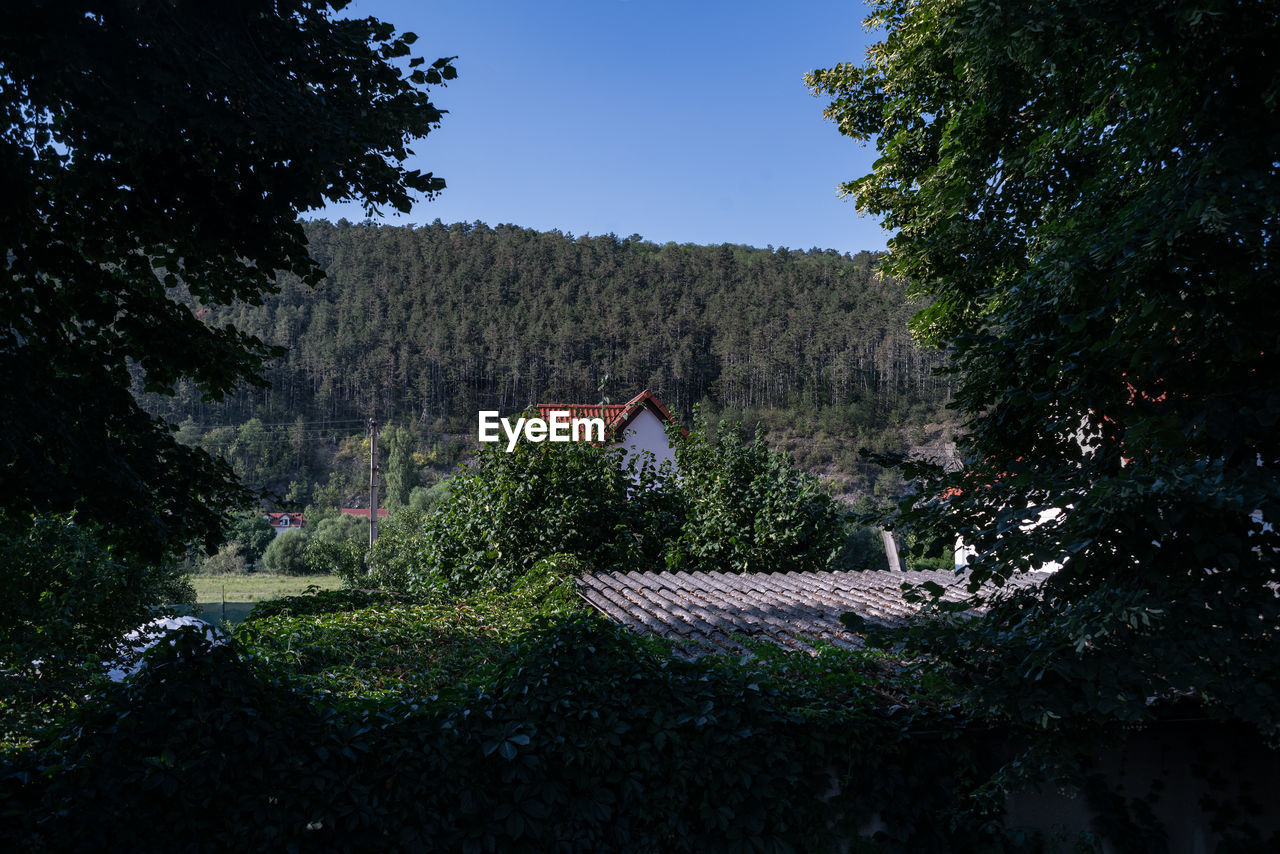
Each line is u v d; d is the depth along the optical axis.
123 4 4.12
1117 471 4.61
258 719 4.28
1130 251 4.17
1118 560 4.36
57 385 4.80
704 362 132.50
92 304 5.64
